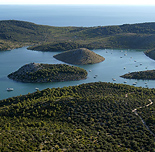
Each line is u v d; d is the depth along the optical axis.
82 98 109.62
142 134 81.38
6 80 182.88
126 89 138.88
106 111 98.19
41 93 127.19
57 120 92.25
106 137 79.06
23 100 122.00
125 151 71.25
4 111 100.75
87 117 94.06
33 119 92.88
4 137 70.75
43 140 71.94
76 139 76.00
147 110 98.81
